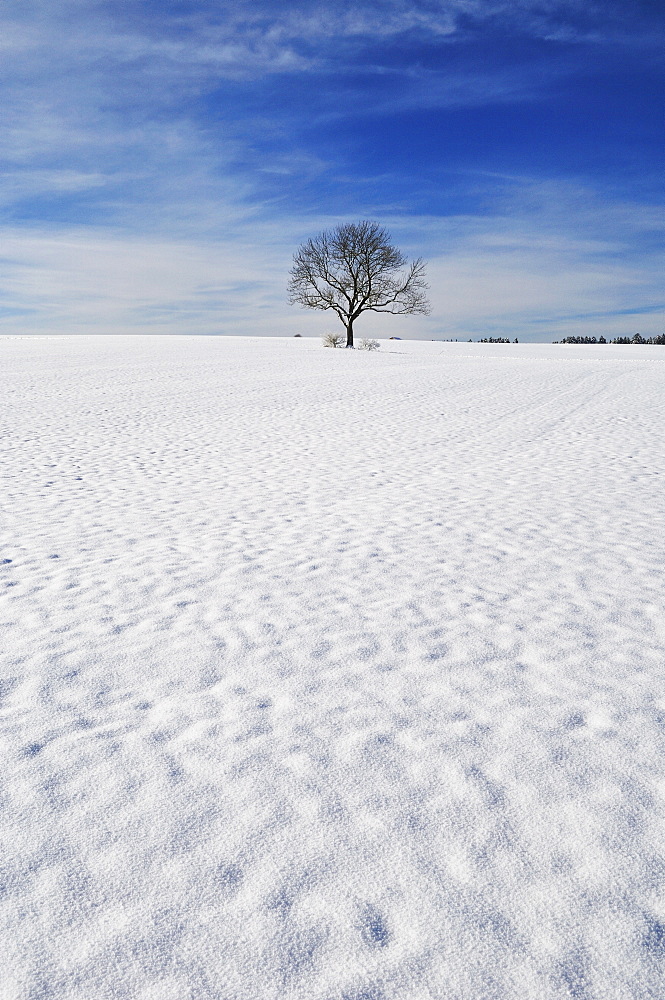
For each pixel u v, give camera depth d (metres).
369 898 1.96
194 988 1.69
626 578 5.14
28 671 3.53
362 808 2.36
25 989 1.68
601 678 3.44
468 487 8.70
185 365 30.45
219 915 1.90
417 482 9.05
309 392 21.33
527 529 6.63
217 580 5.07
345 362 34.22
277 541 6.20
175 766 2.63
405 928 1.86
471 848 2.16
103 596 4.72
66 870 2.07
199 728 2.93
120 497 8.16
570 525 6.77
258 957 1.77
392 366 32.22
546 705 3.14
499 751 2.73
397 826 2.27
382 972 1.73
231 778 2.54
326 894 1.97
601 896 1.97
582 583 5.02
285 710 3.09
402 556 5.71
